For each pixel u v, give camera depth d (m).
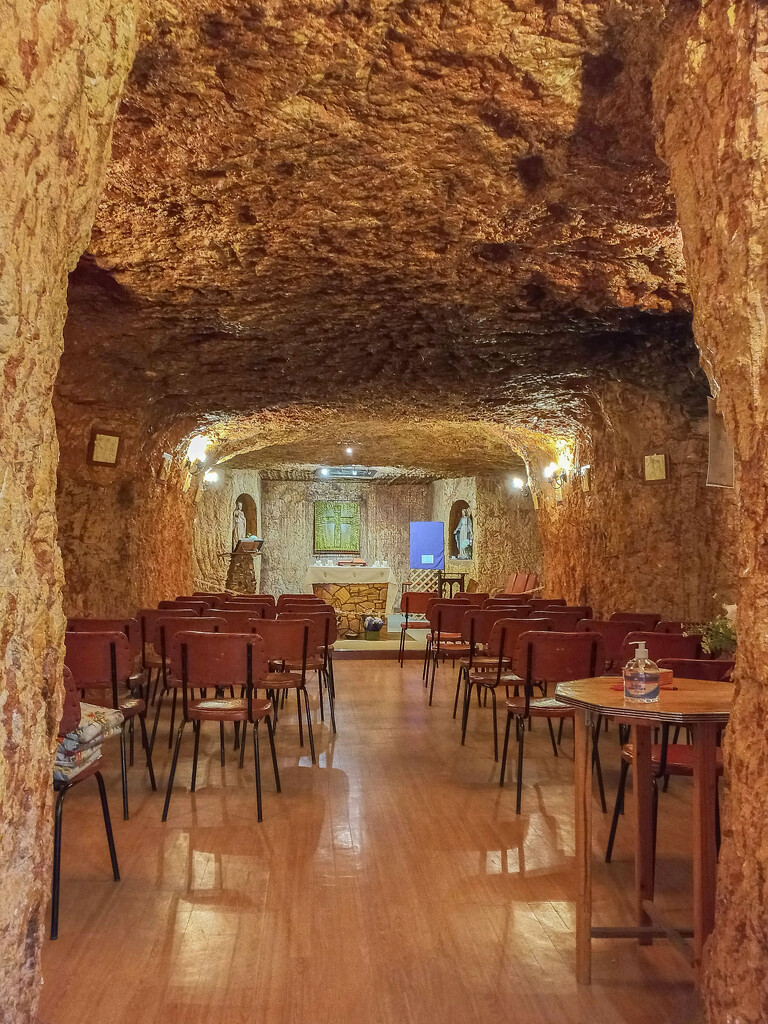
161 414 8.33
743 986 1.90
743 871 1.95
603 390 7.72
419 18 2.63
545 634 4.12
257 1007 2.27
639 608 7.45
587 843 2.47
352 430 11.09
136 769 4.77
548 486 10.67
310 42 2.71
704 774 2.37
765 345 1.99
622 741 4.16
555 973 2.48
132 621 4.95
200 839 3.59
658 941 2.72
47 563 1.81
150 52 2.72
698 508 7.13
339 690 7.71
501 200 3.81
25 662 1.71
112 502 7.41
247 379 7.52
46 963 2.51
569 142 3.29
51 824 1.82
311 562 17.02
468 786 4.45
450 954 2.58
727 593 6.95
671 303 5.16
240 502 15.37
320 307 5.47
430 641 8.10
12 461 1.66
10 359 1.65
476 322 5.83
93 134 2.03
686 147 2.36
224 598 7.55
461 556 16.02
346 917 2.83
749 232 2.01
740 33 2.05
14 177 1.65
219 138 3.26
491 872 3.24
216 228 4.13
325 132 3.24
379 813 3.97
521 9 2.59
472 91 2.99
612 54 2.78
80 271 4.88
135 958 2.54
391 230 4.18
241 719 3.95
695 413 7.09
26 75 1.68
